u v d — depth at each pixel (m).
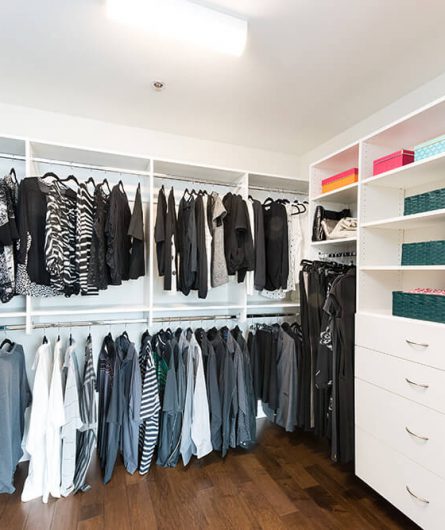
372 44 1.58
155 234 2.08
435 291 1.59
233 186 2.65
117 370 1.90
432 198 1.56
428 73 1.82
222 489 1.81
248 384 2.24
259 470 1.99
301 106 2.18
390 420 1.59
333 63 1.72
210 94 2.04
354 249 2.43
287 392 2.30
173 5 1.28
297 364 2.30
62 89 1.99
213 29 1.37
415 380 1.46
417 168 1.56
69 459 1.75
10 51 1.64
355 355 1.82
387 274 1.92
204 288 2.11
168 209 2.12
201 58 1.69
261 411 2.77
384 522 1.58
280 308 2.88
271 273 2.44
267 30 1.48
